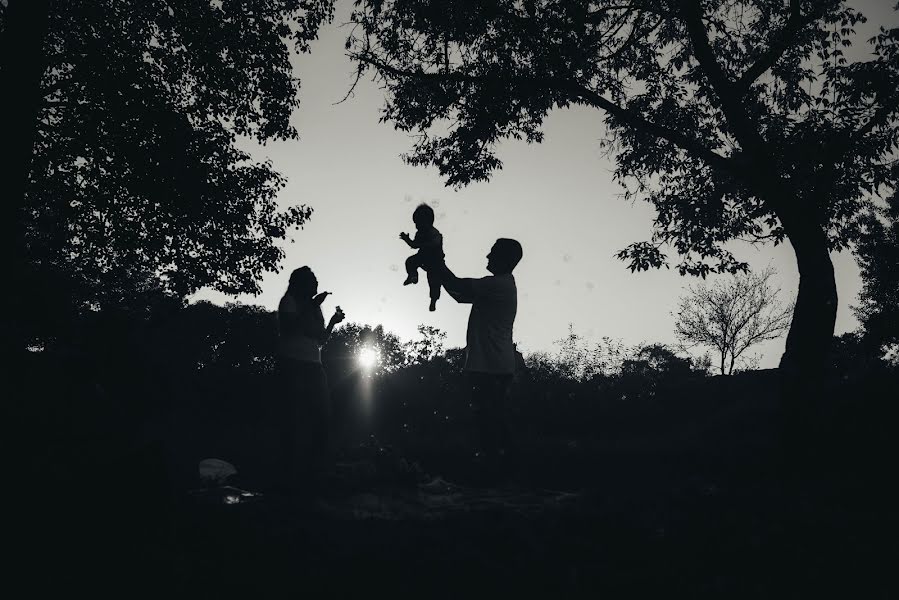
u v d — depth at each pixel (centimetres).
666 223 1246
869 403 758
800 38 1125
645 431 1023
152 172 1568
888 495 404
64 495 244
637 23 1117
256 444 755
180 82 1655
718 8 1196
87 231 1597
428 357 1299
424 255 529
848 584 229
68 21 1494
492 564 248
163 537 262
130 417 348
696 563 255
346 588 220
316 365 546
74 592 203
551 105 1179
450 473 551
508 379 518
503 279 518
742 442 778
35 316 482
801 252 800
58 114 1505
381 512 380
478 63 1144
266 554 257
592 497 399
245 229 1730
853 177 1016
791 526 309
